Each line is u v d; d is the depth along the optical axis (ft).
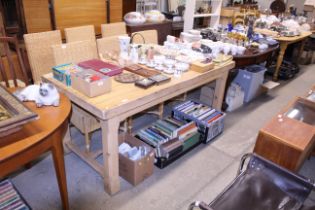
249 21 12.78
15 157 3.82
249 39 11.19
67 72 5.86
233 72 9.81
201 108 8.70
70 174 6.69
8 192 5.54
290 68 14.96
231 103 10.35
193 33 10.52
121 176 6.60
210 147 8.09
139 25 12.42
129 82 6.14
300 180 4.63
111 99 5.30
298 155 5.32
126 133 7.23
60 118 4.52
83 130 6.89
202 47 8.88
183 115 8.26
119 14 12.79
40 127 4.22
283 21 15.75
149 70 6.93
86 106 5.21
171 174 6.88
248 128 9.36
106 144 5.38
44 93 4.72
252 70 11.41
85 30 10.11
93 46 8.63
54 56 7.66
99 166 6.63
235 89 10.48
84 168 6.93
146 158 6.32
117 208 5.79
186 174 6.93
